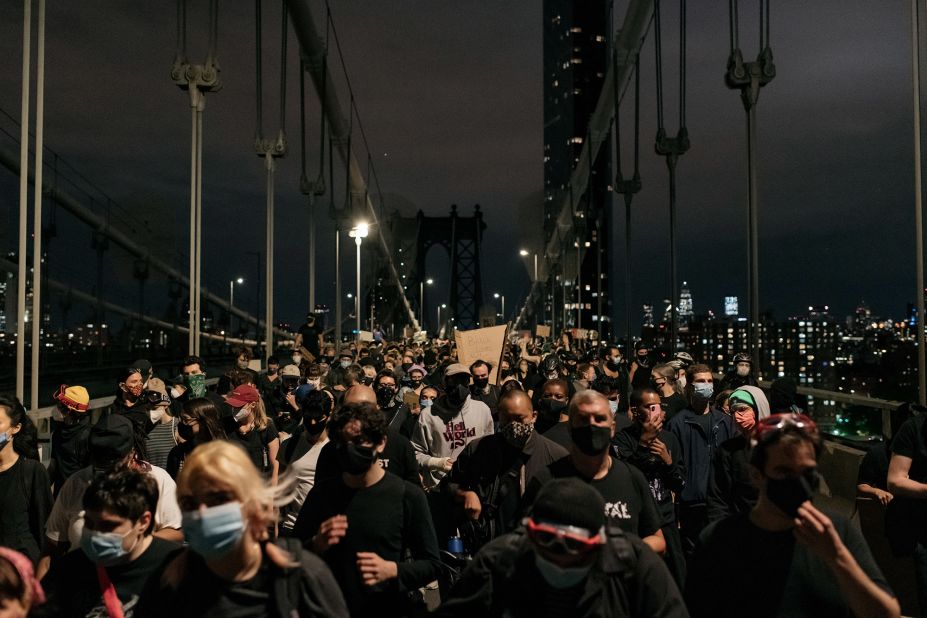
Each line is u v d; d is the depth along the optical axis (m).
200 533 2.33
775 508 2.77
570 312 73.31
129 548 3.05
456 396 6.88
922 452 4.57
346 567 3.77
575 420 3.90
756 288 14.09
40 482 4.90
